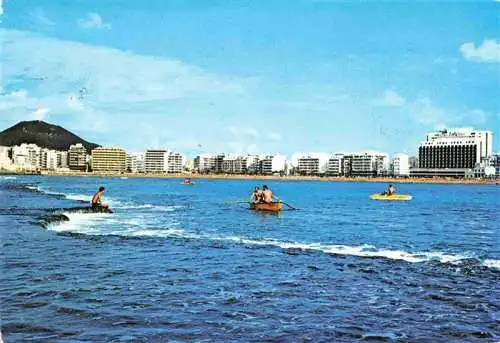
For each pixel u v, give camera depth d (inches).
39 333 391.9
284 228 1206.3
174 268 641.6
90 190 3479.3
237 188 4810.5
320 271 634.2
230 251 789.2
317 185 6761.8
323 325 422.6
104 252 755.4
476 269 656.4
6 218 1214.3
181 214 1582.2
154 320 428.1
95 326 410.3
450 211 1977.1
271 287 546.6
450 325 426.6
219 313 450.3
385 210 1995.6
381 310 466.9
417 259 738.8
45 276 580.1
